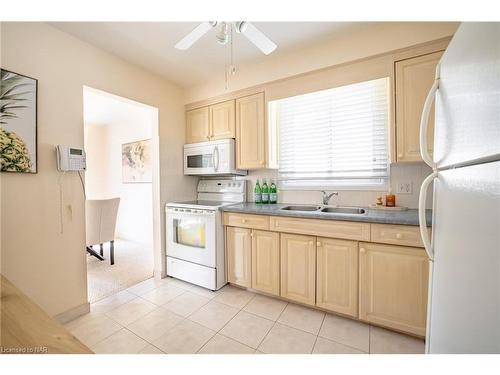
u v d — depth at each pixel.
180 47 1.49
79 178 1.87
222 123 2.62
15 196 1.53
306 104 2.40
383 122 2.05
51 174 1.70
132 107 3.50
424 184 0.95
